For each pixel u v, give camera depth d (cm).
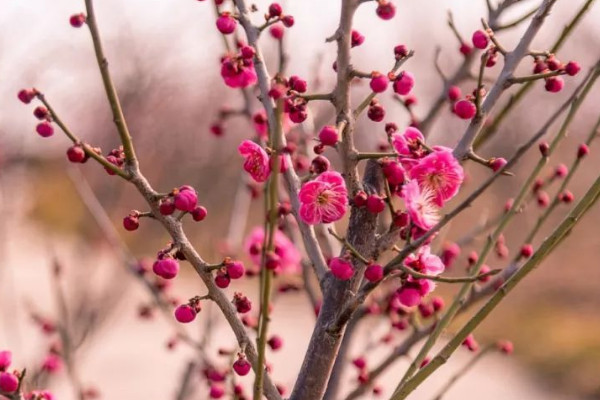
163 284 125
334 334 92
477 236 120
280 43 111
